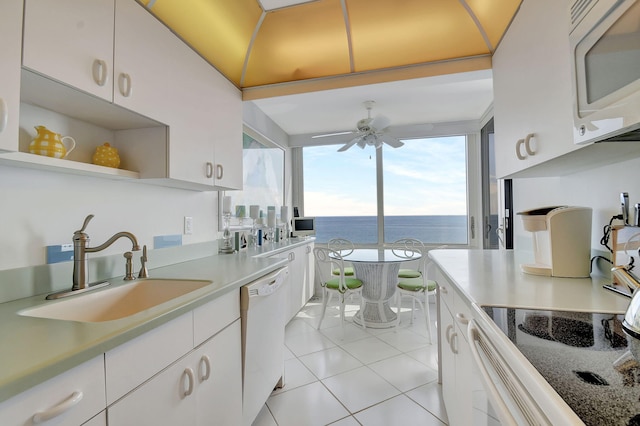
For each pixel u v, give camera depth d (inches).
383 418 67.2
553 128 43.3
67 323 33.3
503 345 26.0
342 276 116.0
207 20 69.2
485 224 153.2
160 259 71.5
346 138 152.8
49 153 43.7
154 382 35.8
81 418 27.0
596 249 54.1
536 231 57.2
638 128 27.7
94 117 54.5
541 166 52.2
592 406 16.8
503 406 23.5
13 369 22.9
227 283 52.8
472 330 34.0
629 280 30.1
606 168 51.0
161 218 74.2
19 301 42.5
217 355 49.5
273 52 87.9
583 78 33.0
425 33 78.7
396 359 95.0
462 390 47.9
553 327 29.1
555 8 42.4
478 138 157.6
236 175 87.1
